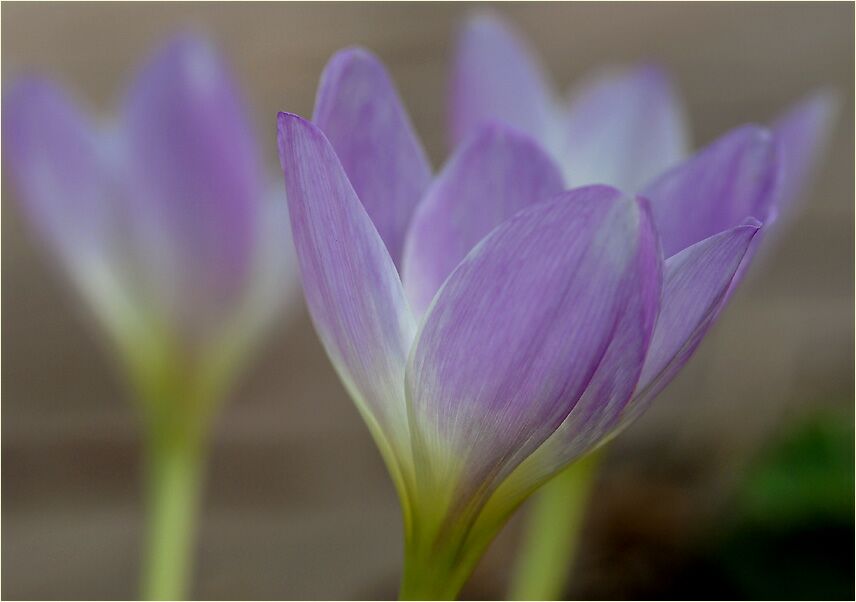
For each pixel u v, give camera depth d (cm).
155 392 46
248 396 106
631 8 123
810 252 107
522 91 43
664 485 90
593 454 47
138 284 46
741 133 37
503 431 35
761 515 81
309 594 90
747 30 120
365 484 104
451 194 37
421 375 35
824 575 78
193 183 45
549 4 124
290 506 101
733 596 80
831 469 81
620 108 44
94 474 104
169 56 44
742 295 100
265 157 96
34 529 98
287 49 121
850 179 110
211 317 46
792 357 100
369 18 123
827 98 43
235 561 93
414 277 37
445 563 37
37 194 46
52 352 112
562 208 34
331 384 108
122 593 90
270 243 46
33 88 45
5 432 107
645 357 35
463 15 122
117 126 46
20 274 116
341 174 34
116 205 45
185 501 46
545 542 48
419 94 121
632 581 80
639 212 34
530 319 34
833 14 118
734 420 97
